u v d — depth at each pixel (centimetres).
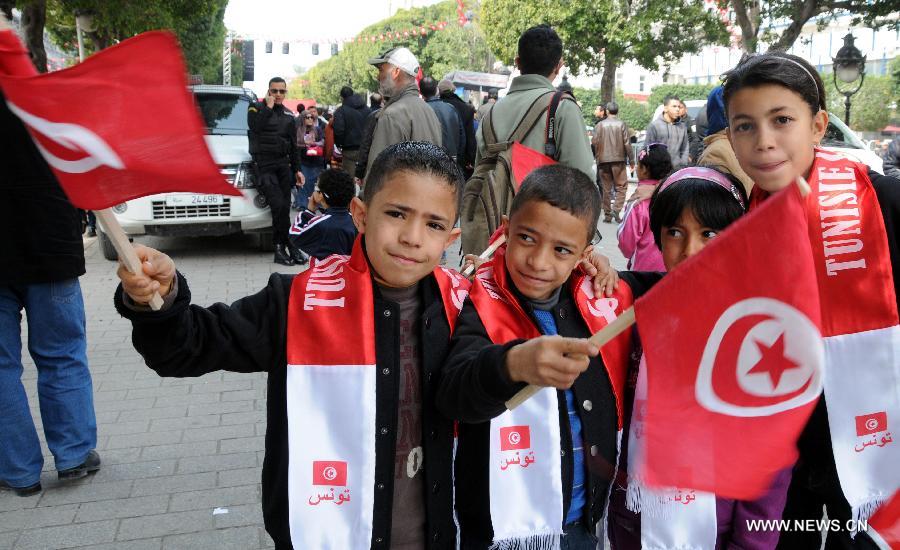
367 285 178
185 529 329
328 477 174
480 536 193
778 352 144
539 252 187
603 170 1298
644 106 5372
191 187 125
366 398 173
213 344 171
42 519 335
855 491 202
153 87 118
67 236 335
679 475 149
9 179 316
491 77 2923
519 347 151
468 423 182
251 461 394
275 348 179
